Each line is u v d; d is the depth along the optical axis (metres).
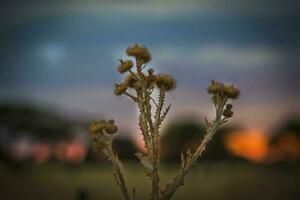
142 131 4.50
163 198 4.43
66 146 71.00
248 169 67.50
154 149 4.47
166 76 4.54
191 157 4.49
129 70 4.59
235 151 83.94
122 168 4.54
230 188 41.72
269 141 96.06
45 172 57.19
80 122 72.69
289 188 41.47
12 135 67.69
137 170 52.03
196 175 50.16
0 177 43.94
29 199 38.00
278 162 86.31
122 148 59.59
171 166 59.72
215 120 4.55
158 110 4.52
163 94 4.54
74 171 60.50
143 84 4.54
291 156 92.25
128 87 4.58
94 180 48.69
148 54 4.61
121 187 4.50
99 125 4.56
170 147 75.75
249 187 42.53
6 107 70.12
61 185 43.97
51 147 70.62
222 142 81.81
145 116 4.52
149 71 4.58
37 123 71.25
